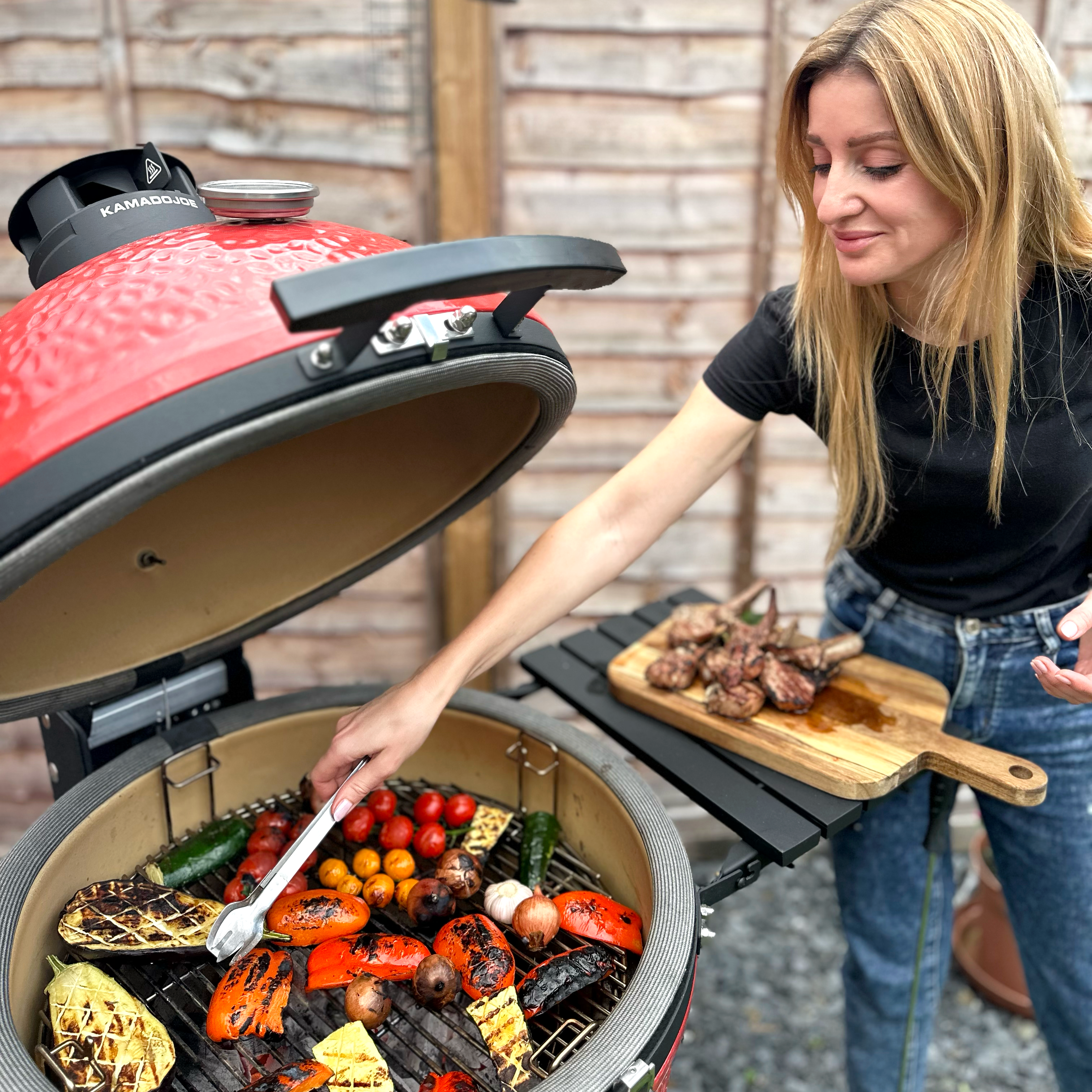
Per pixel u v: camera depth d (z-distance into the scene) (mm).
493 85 1860
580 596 1102
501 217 1979
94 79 1845
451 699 1201
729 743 1154
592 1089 734
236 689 1195
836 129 898
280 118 1902
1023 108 875
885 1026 1465
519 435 1024
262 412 688
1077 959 1307
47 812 994
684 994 836
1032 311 1040
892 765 1084
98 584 1001
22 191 1895
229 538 1077
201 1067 898
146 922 948
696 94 1942
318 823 962
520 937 985
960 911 2049
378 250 849
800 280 1116
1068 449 1075
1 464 672
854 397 1133
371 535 1136
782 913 2174
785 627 1295
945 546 1198
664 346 2111
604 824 1083
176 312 724
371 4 1818
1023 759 1148
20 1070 743
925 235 930
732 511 2250
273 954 956
